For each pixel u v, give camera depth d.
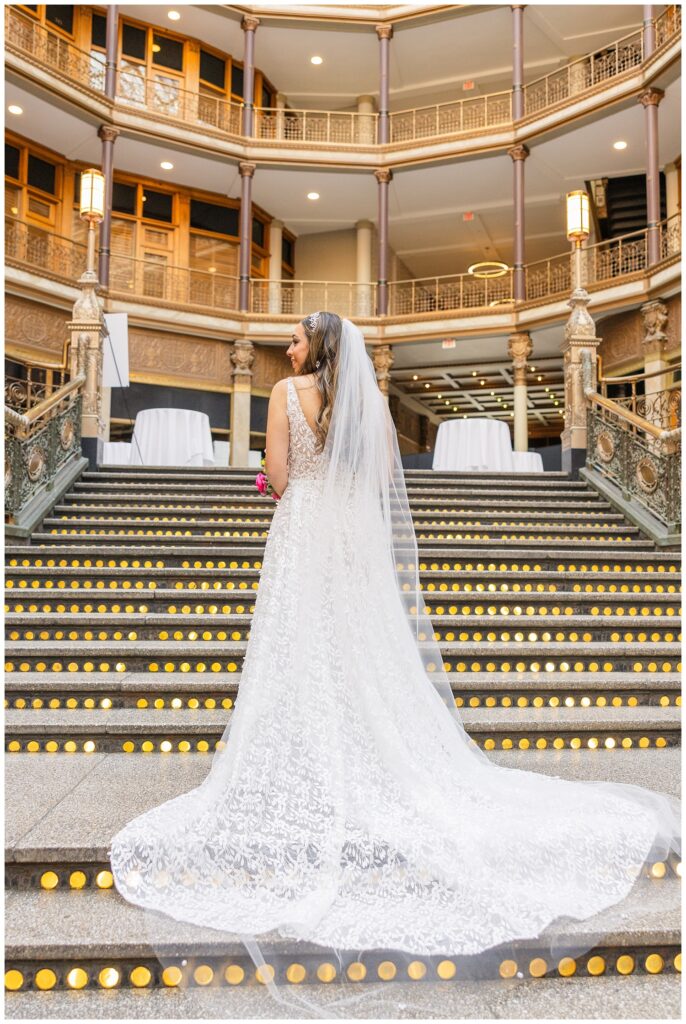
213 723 3.10
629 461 6.33
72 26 16.55
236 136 17.20
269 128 19.88
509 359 19.25
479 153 16.94
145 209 18.17
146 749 3.07
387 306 17.80
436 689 2.59
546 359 19.12
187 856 1.96
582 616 4.44
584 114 15.27
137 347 16.36
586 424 7.34
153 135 16.28
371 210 20.14
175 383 16.69
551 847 2.00
